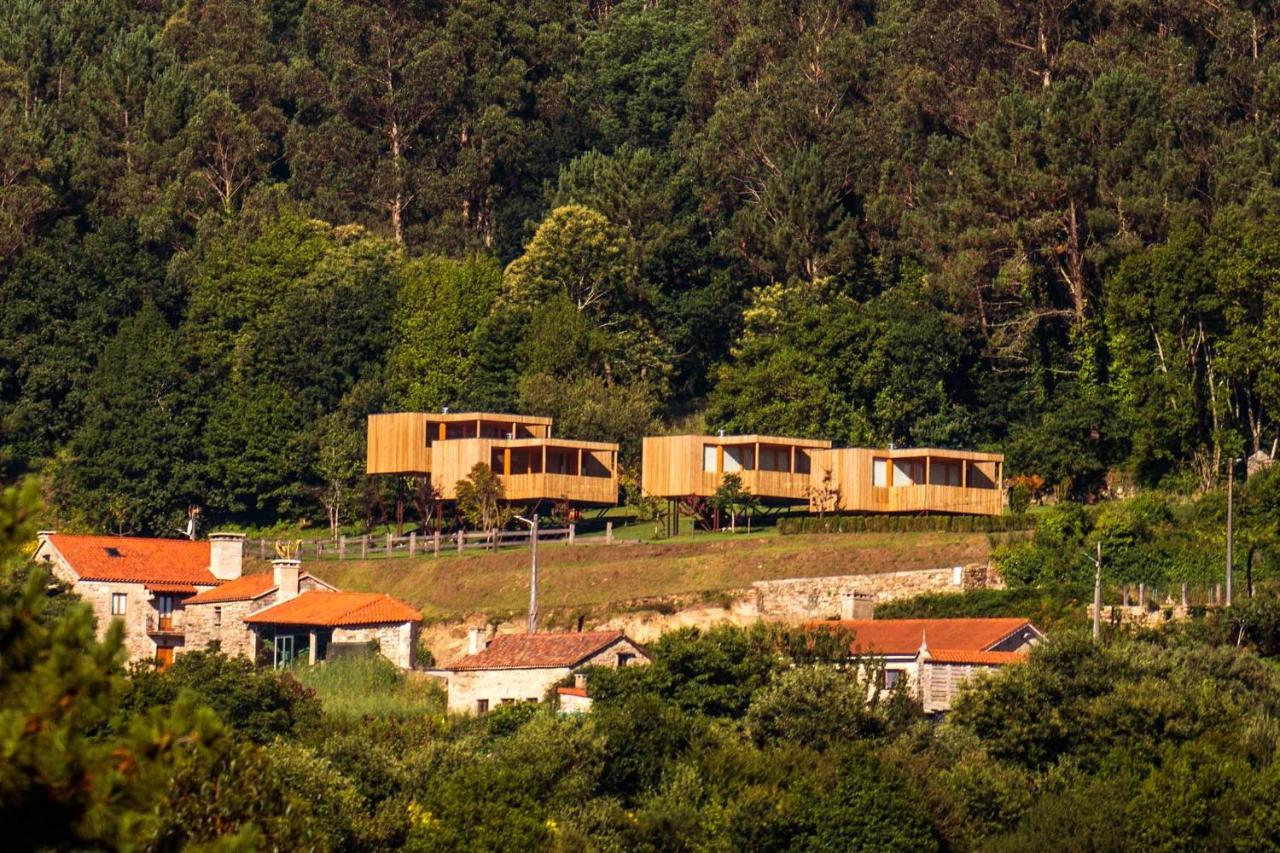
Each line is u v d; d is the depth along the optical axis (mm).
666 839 146000
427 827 141250
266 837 101438
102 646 53281
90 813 51156
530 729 158250
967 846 150375
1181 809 147750
